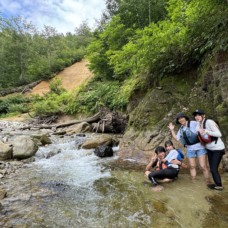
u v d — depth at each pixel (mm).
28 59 31656
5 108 21016
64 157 6316
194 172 4176
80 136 9766
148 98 6719
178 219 2746
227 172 4363
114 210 3055
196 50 5867
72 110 14953
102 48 14398
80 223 2736
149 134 5965
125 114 10938
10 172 4883
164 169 4020
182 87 6242
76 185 4090
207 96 5477
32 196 3543
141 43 6473
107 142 7480
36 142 7598
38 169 5199
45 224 2711
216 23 5047
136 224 2674
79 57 32375
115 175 4637
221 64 4844
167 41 6133
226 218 2719
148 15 11992
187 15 5645
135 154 5934
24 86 28266
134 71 8125
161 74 6762
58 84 22219
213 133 3506
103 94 13594
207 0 4977
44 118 15867
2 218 2824
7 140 7824
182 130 4043
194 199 3262
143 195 3521
